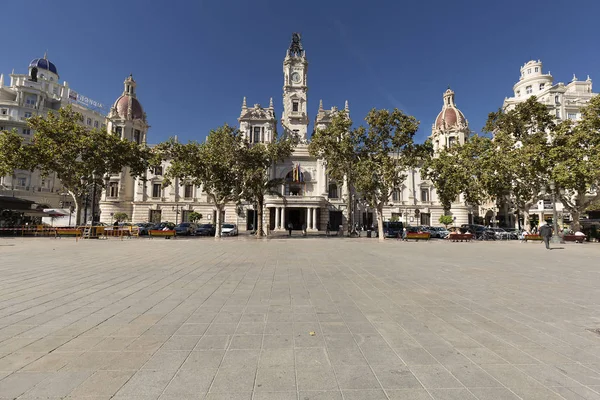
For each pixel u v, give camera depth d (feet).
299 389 10.87
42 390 10.63
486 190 125.80
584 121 98.53
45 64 290.76
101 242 82.94
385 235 136.77
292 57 215.72
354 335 16.02
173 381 11.32
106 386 10.93
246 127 204.23
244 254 54.65
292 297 23.76
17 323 17.47
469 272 36.24
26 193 193.67
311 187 201.36
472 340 15.43
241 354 13.65
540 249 71.56
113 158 109.81
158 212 194.29
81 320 18.03
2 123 202.69
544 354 13.82
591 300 23.36
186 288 26.68
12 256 49.08
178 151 108.47
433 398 10.32
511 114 114.93
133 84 215.72
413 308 21.02
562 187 104.58
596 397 10.39
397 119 109.91
